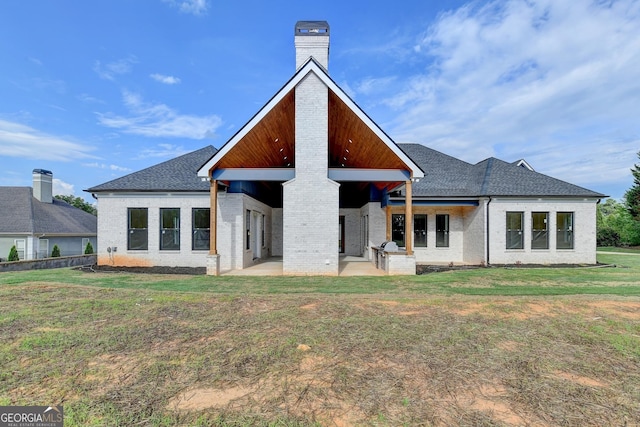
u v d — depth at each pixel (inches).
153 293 322.7
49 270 544.1
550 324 227.1
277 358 169.2
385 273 497.7
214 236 484.4
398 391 136.7
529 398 132.0
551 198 621.9
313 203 477.1
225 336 201.5
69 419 116.4
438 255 701.3
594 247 622.2
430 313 253.8
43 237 952.3
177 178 621.6
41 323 226.8
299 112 478.6
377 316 244.7
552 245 622.2
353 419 116.6
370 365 161.8
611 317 243.8
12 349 179.5
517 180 665.0
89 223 1143.0
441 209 705.0
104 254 586.6
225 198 572.1
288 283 396.5
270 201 823.7
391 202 631.2
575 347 186.9
